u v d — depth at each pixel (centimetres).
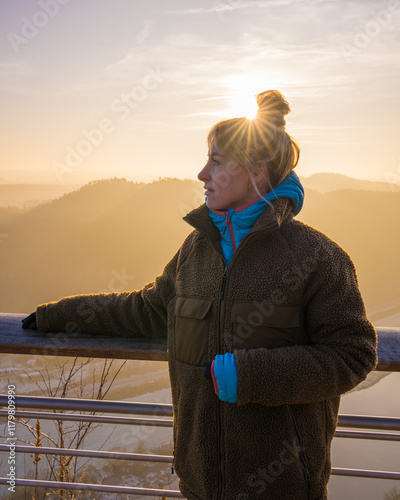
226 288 99
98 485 152
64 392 242
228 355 91
